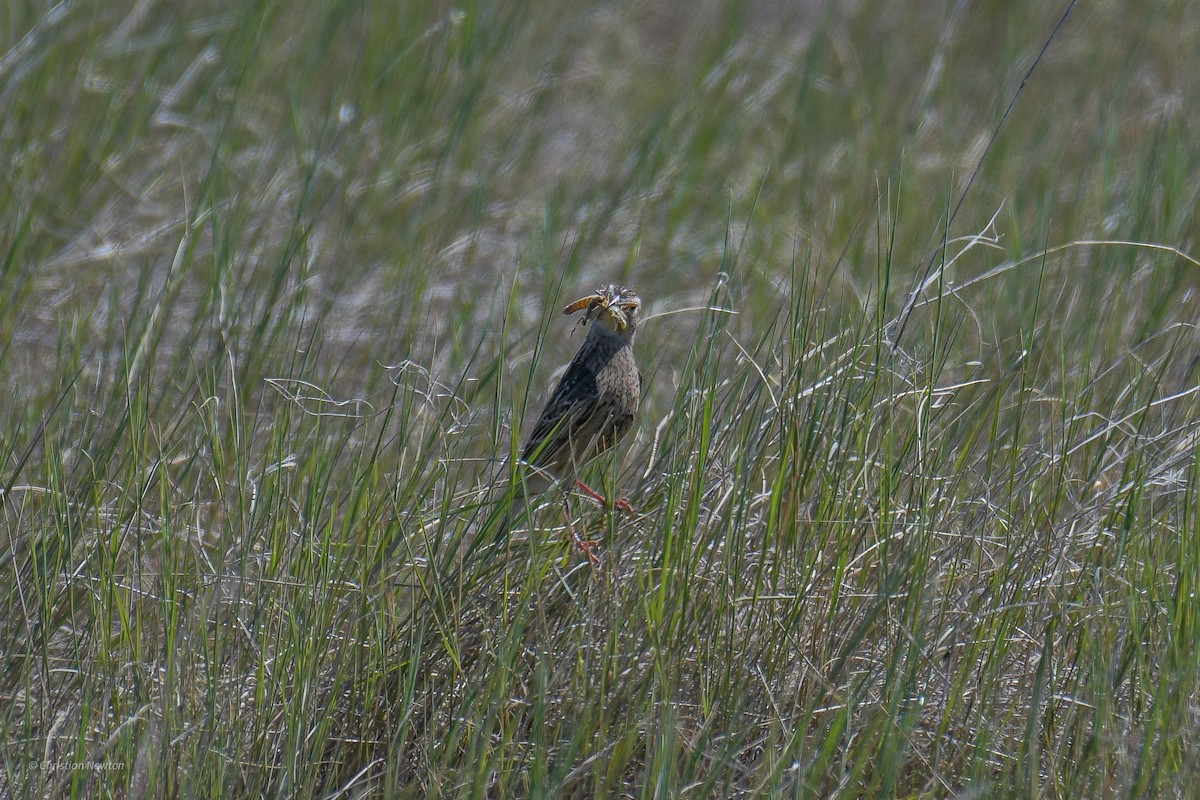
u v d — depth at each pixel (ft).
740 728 27.76
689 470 30.40
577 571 30.71
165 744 26.14
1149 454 32.96
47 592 29.76
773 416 31.24
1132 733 26.81
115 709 27.94
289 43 65.26
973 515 31.48
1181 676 26.22
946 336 37.47
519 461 30.14
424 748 27.32
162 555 29.71
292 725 26.71
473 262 52.49
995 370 37.65
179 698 28.09
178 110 60.44
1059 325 40.45
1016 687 29.07
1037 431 35.19
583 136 65.16
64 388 38.11
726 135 63.62
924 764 27.30
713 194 58.23
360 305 47.91
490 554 29.84
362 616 29.01
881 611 28.94
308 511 30.55
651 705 26.68
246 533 31.19
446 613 28.50
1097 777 26.08
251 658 29.63
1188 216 49.67
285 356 40.01
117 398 35.55
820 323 36.11
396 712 28.43
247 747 28.07
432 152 58.95
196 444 35.12
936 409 33.86
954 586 30.63
